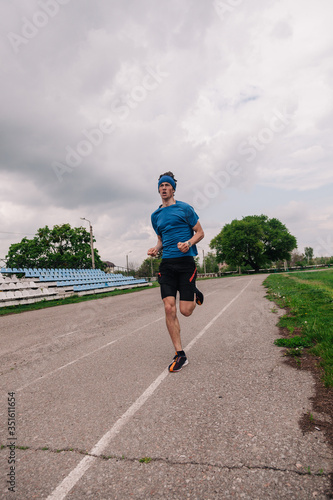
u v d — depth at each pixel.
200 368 3.01
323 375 2.59
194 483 1.39
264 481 1.38
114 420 2.04
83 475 1.49
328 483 1.33
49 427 1.99
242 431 1.81
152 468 1.51
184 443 1.72
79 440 1.81
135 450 1.68
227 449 1.64
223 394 2.37
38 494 1.36
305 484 1.34
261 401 2.21
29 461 1.62
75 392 2.59
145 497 1.32
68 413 2.19
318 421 1.87
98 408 2.24
